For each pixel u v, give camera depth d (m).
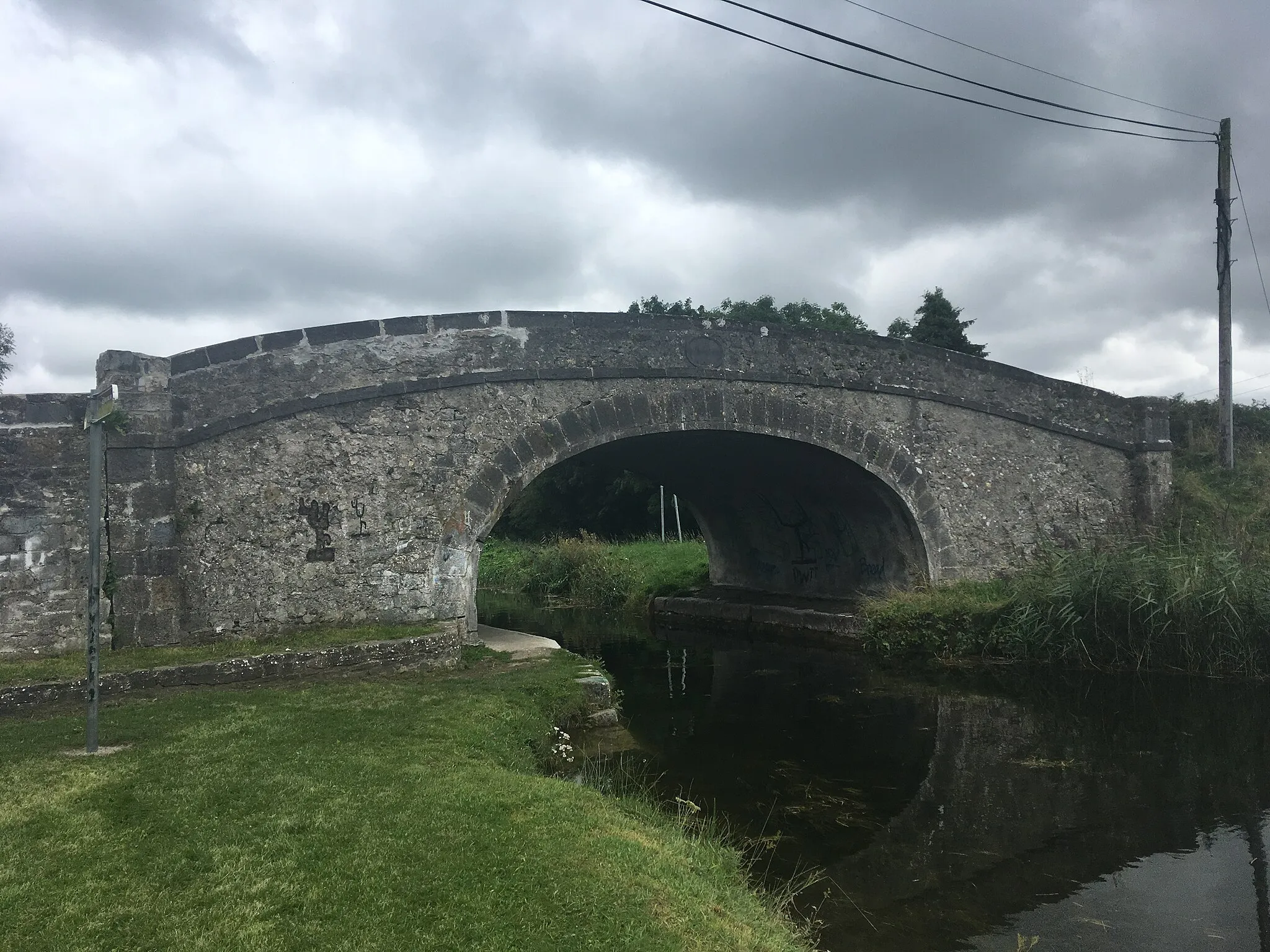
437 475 11.12
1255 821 7.11
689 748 9.43
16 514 8.87
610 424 12.22
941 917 5.50
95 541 6.39
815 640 16.59
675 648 16.81
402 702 8.20
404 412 11.00
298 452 10.39
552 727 8.32
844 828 7.04
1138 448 15.86
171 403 9.68
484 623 21.11
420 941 3.71
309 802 5.27
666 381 12.65
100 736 6.73
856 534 16.73
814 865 6.27
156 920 3.81
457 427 11.28
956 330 29.00
